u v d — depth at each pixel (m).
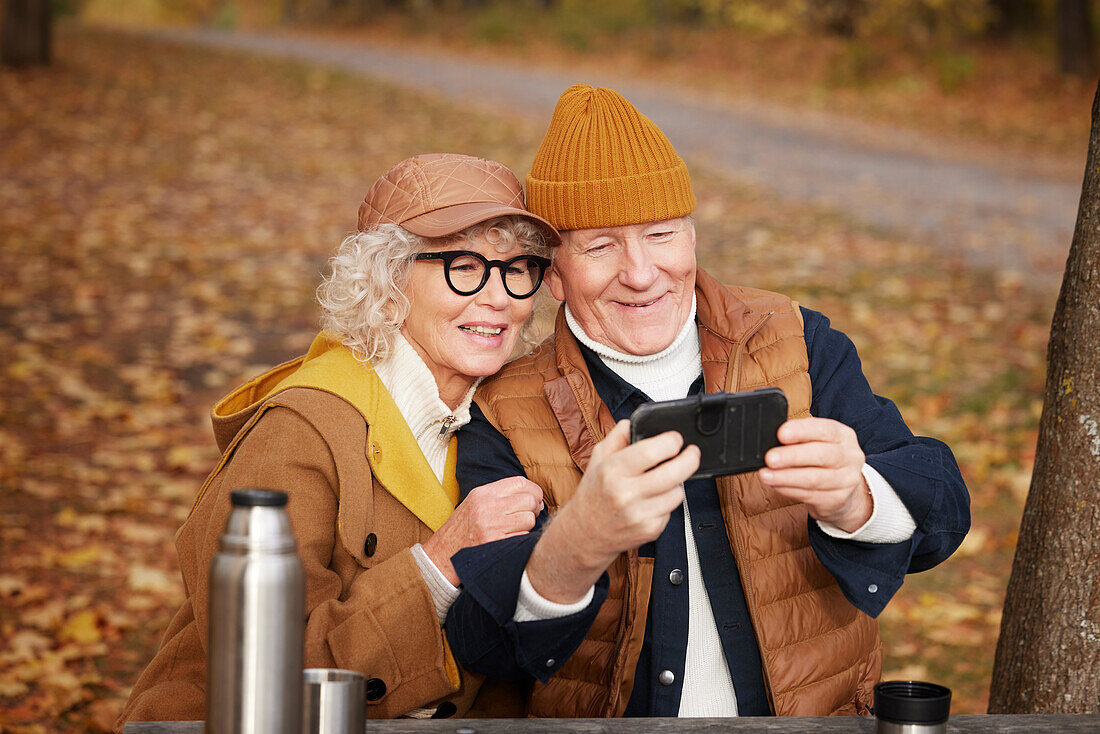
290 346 7.05
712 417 1.58
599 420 2.13
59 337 7.00
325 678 1.45
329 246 9.31
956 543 1.99
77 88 16.36
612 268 2.11
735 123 16.11
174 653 2.08
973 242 9.33
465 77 20.59
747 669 2.03
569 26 25.34
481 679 2.06
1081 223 2.27
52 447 5.56
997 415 5.68
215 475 2.13
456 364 2.12
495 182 2.15
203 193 10.94
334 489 2.03
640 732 1.54
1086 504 2.22
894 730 1.44
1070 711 2.23
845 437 1.67
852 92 18.61
